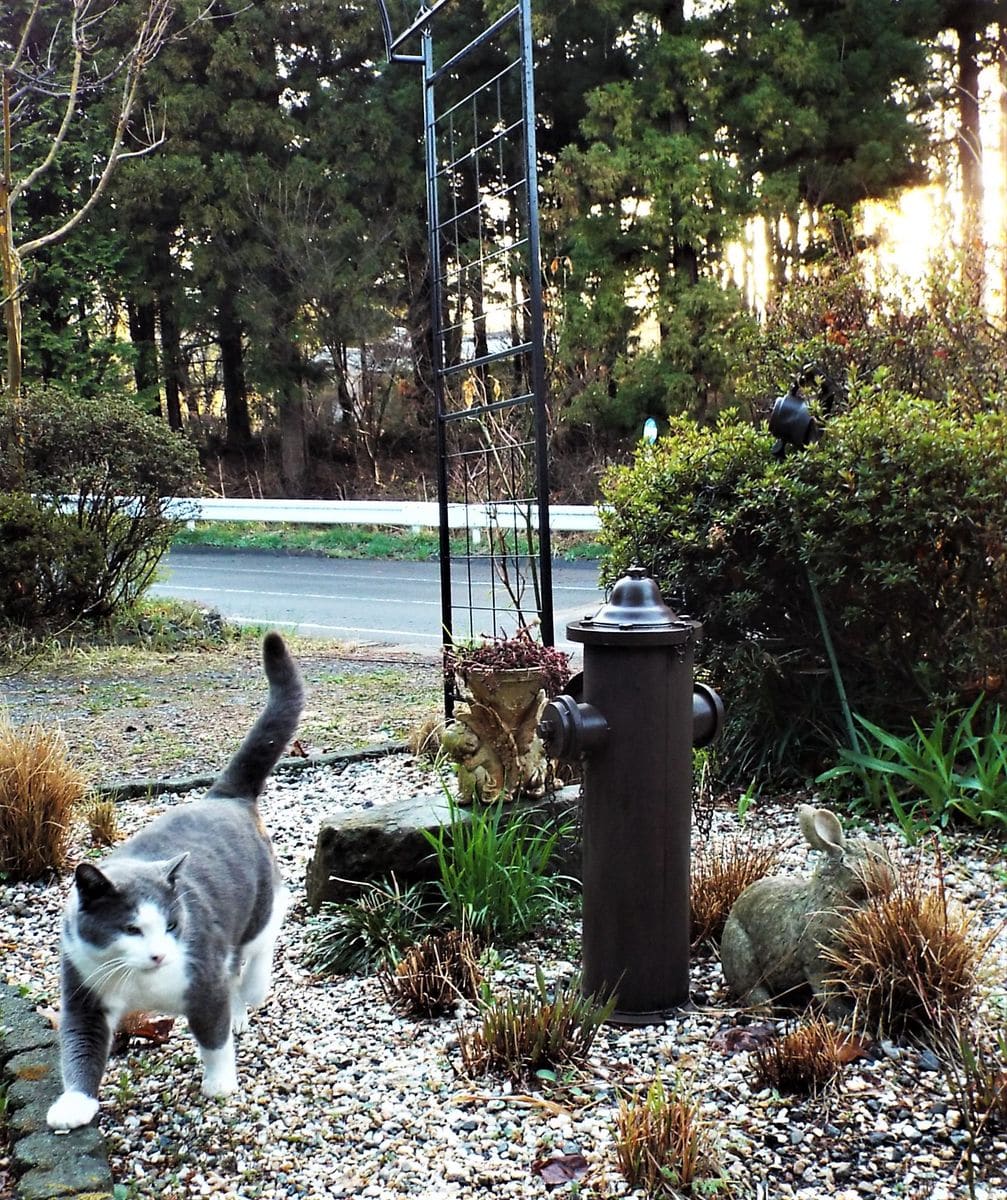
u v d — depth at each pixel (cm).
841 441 492
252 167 2228
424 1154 256
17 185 1180
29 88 1210
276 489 2594
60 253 2327
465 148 2073
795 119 1784
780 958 315
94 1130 260
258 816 342
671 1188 238
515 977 345
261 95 2289
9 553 996
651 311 1942
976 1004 300
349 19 2219
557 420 1831
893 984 291
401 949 362
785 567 523
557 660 407
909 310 641
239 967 312
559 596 1235
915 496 467
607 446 2105
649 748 307
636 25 1950
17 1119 266
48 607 1040
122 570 1093
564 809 406
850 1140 254
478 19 2081
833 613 512
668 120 1897
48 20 1862
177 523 1103
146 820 523
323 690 808
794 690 527
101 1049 272
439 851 374
